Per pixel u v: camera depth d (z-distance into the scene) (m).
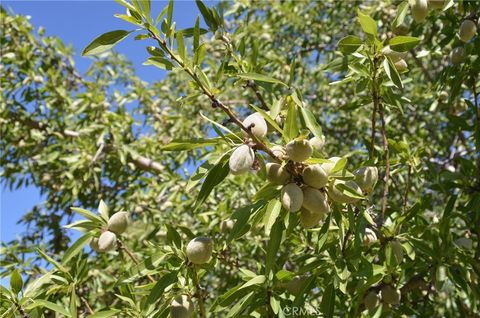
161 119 1.96
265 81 0.67
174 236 0.68
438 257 0.78
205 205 1.41
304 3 2.01
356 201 0.60
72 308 0.70
